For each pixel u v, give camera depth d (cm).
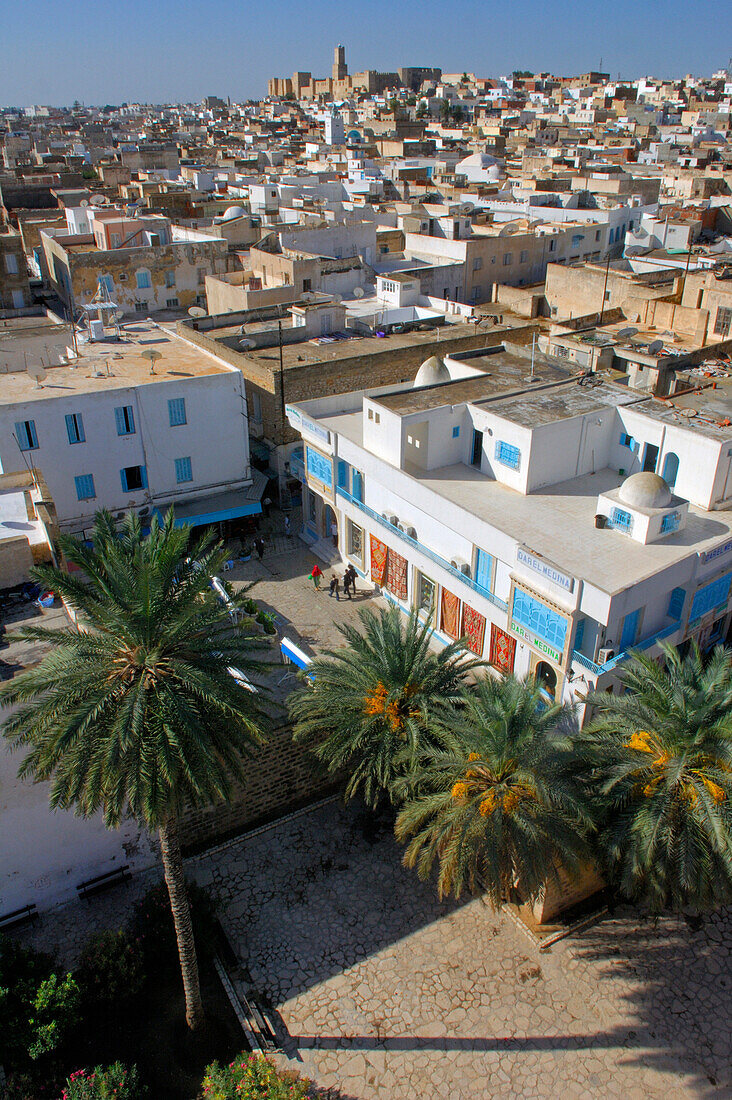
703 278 5156
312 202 8631
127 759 1619
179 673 1653
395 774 2298
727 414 3131
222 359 4288
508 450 3091
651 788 2009
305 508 4022
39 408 3378
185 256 6494
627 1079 1841
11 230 9156
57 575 1712
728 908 2270
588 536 2733
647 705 2086
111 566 1745
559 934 2181
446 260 6806
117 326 4791
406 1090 1828
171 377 3794
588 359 4416
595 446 3209
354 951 2144
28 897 2197
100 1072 1770
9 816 2062
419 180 10794
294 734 2342
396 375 4581
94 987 1966
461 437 3322
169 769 1555
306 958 2125
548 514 2895
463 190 9569
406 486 3122
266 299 5550
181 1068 1894
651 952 2136
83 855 2244
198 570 1823
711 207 8062
